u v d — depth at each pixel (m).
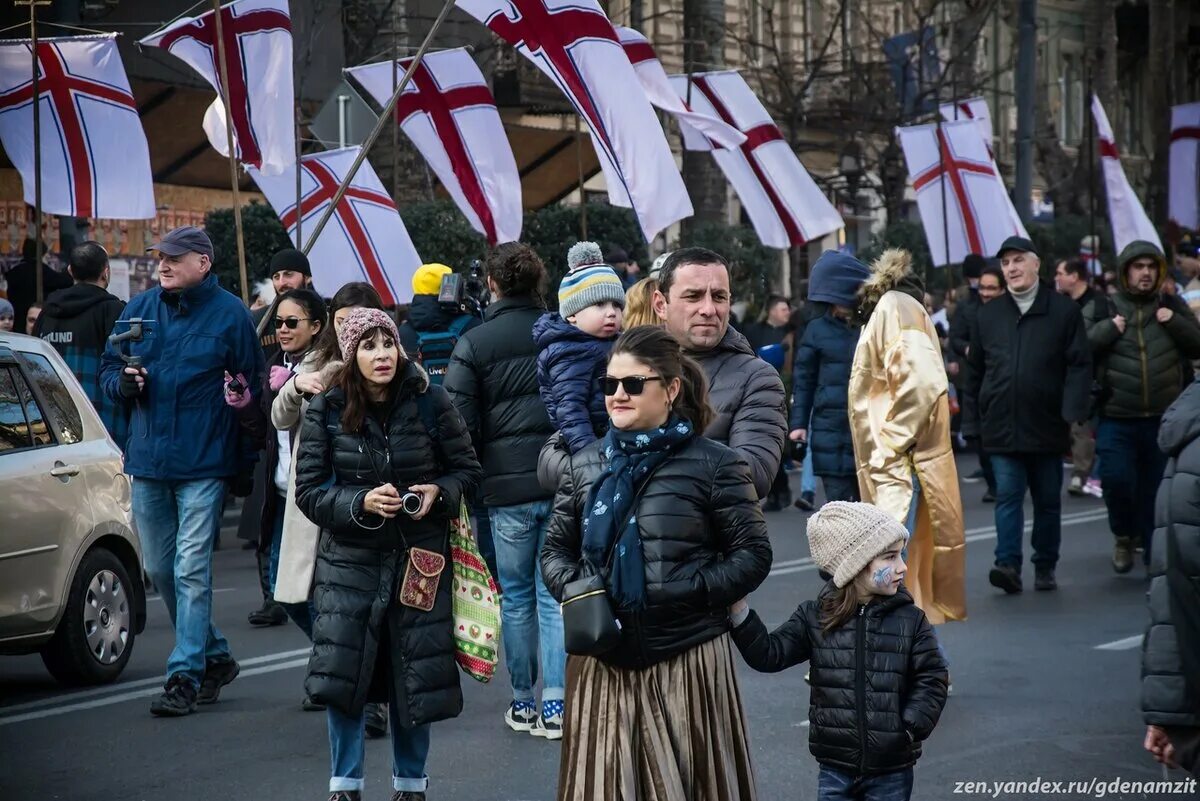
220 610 13.17
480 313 11.45
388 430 7.22
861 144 38.19
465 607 7.25
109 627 10.49
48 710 9.64
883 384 9.59
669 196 14.74
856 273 10.19
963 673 10.27
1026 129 32.47
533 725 8.99
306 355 8.24
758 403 6.87
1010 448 12.98
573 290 8.03
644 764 5.56
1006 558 13.08
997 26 52.16
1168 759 5.54
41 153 15.17
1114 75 52.09
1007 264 13.02
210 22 14.45
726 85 21.12
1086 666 10.43
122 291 22.09
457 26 29.72
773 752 8.48
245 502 14.27
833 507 6.31
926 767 8.16
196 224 23.38
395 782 7.35
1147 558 14.16
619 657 5.59
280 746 8.74
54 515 10.05
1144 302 13.81
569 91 14.76
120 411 9.71
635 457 5.65
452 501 7.16
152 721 9.33
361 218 16.06
